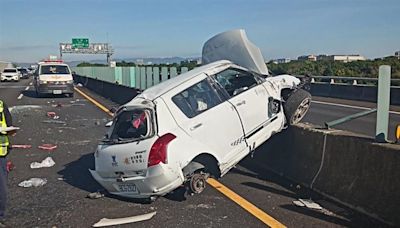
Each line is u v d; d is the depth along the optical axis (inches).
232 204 234.8
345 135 235.1
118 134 248.2
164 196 252.8
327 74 1071.0
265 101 276.2
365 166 215.9
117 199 252.5
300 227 198.7
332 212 216.4
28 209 237.1
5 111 220.8
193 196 249.9
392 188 197.5
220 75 270.4
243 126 260.5
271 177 285.7
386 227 192.5
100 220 218.5
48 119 622.8
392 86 823.1
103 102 895.7
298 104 284.7
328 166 243.8
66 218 222.5
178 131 235.1
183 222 211.8
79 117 642.8
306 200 235.1
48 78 999.6
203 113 247.0
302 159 268.7
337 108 719.1
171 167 226.4
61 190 274.1
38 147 417.1
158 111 236.4
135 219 218.1
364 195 212.1
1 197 215.6
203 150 239.5
